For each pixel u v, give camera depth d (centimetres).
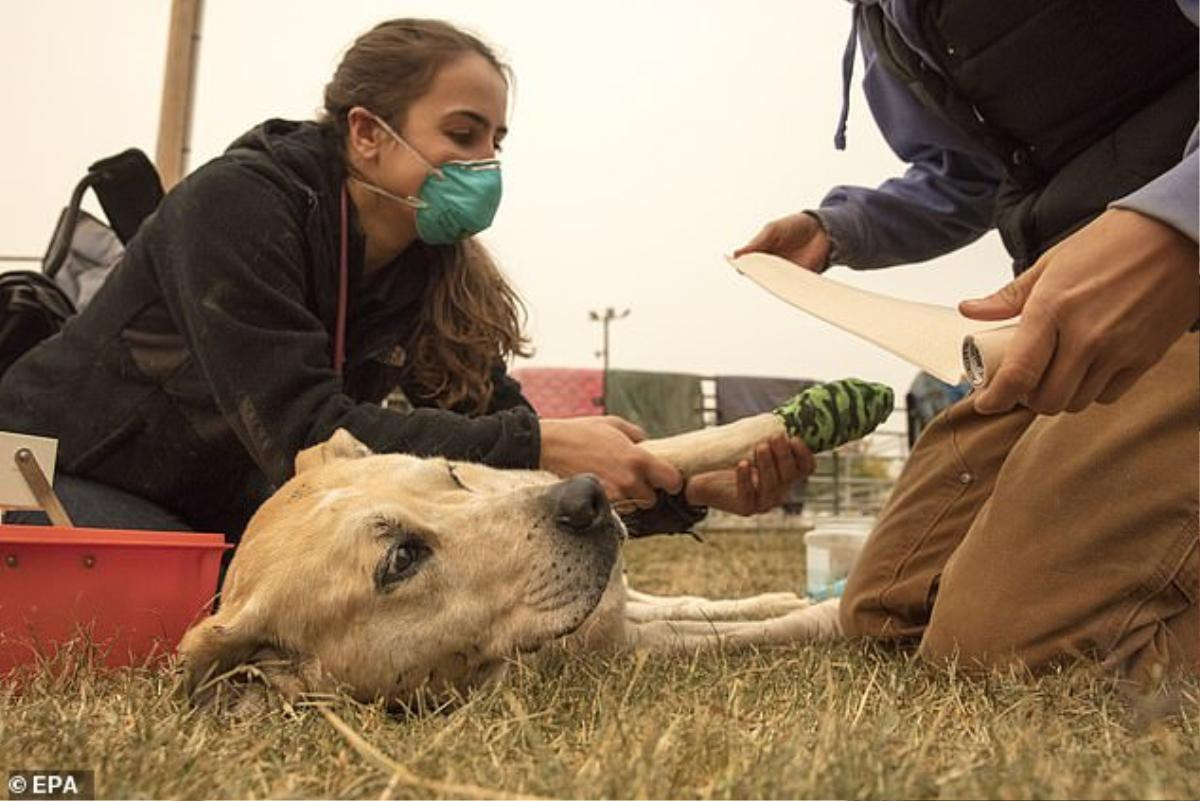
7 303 125
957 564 83
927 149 122
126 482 112
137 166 131
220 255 100
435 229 114
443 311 124
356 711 67
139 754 51
